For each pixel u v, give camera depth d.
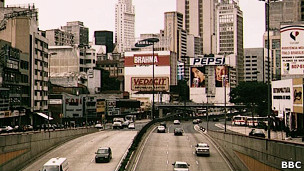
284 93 82.94
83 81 169.00
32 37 107.06
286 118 81.19
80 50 182.62
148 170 43.94
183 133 88.50
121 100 144.88
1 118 86.62
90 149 59.00
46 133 56.97
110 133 86.00
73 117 132.00
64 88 146.12
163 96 199.00
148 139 73.75
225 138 57.97
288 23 94.81
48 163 37.88
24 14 117.50
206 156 53.97
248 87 157.88
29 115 104.75
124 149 59.50
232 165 47.53
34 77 107.81
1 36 105.12
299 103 72.81
